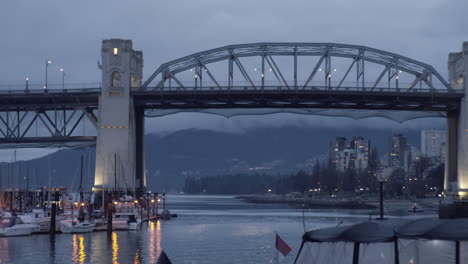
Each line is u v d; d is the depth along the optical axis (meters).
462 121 156.38
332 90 154.12
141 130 163.00
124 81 153.88
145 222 169.25
